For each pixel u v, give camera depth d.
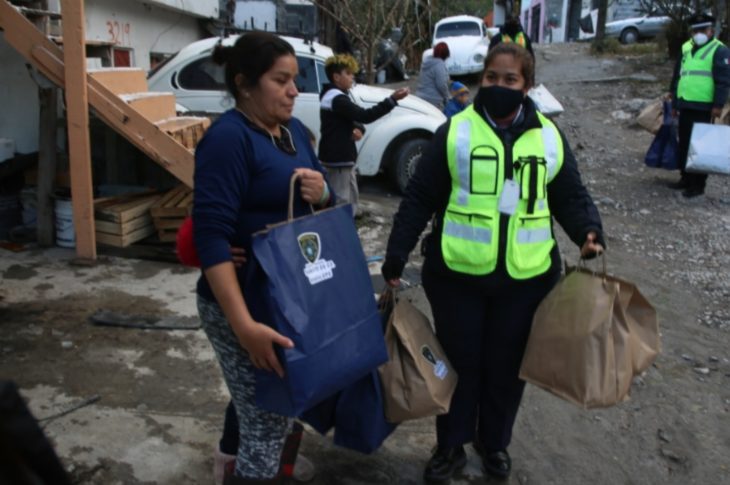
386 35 13.30
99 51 7.78
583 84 15.72
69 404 3.62
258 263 2.11
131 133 5.52
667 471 3.40
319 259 2.20
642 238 7.00
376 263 6.13
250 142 2.20
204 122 6.64
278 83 2.22
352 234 2.34
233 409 2.73
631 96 14.31
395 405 2.73
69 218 5.87
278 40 2.24
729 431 3.75
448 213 2.78
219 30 12.84
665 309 5.29
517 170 2.69
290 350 2.08
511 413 3.05
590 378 2.57
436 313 2.91
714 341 4.80
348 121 6.32
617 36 25.62
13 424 1.09
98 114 5.48
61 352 4.18
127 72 6.25
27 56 5.37
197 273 5.54
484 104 2.72
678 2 17.83
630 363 2.62
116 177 6.98
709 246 6.78
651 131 9.02
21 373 3.90
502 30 8.36
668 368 4.40
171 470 3.15
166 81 7.96
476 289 2.79
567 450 3.54
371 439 2.75
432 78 10.18
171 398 3.74
